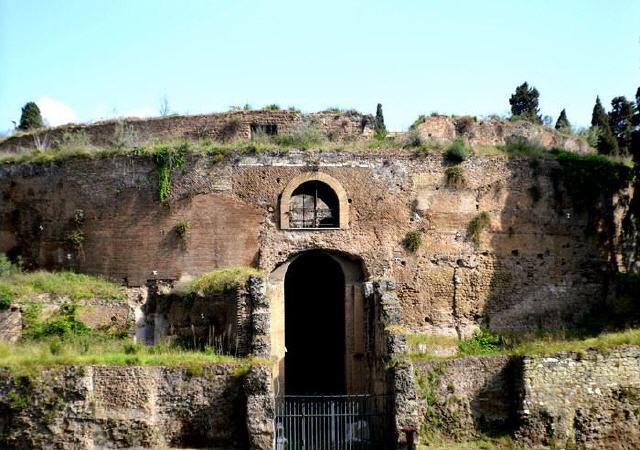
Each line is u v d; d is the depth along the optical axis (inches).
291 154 1350.9
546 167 1406.3
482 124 1630.2
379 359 1170.6
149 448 1034.1
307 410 1185.4
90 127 1603.1
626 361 1068.5
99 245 1364.4
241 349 1160.2
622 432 1050.7
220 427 1050.1
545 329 1362.0
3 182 1434.5
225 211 1336.1
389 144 1405.0
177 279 1326.3
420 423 1073.5
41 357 1063.6
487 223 1370.6
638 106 1454.2
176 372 1061.1
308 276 1616.6
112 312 1294.3
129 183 1363.2
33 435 1022.4
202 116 1551.4
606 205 1429.6
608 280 1409.9
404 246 1347.2
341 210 1338.6
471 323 1346.0
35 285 1286.9
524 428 1050.7
